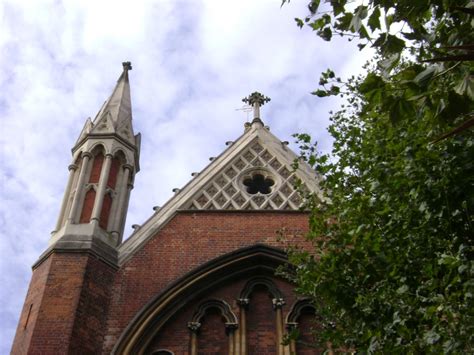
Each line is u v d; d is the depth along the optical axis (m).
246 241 22.05
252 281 21.11
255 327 20.02
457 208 11.70
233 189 24.19
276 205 23.45
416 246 12.50
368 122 15.88
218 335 19.88
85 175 23.69
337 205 15.19
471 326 10.16
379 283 12.90
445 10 9.11
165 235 22.27
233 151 25.72
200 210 23.06
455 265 10.73
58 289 19.69
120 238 22.64
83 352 18.53
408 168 12.22
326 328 14.24
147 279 20.91
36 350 18.16
